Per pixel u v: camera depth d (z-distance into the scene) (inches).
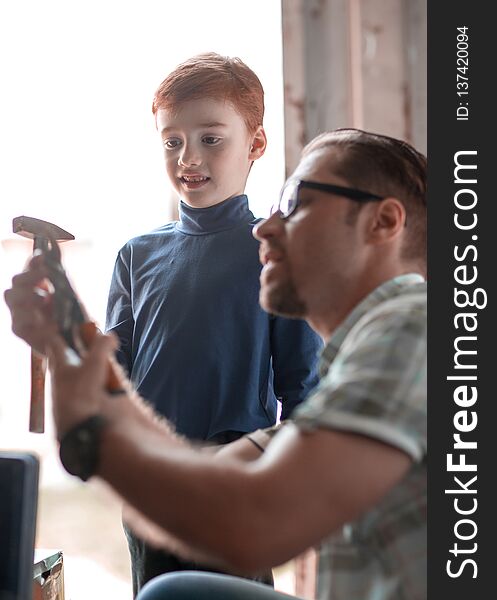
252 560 30.8
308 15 88.0
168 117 68.9
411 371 32.6
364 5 87.7
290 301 39.8
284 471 30.7
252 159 73.3
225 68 70.3
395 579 35.4
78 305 35.3
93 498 116.6
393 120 88.0
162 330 66.4
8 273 100.0
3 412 103.7
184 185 69.6
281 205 40.2
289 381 66.3
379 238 38.9
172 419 63.9
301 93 87.7
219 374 64.2
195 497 30.7
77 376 32.3
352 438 31.1
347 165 39.0
